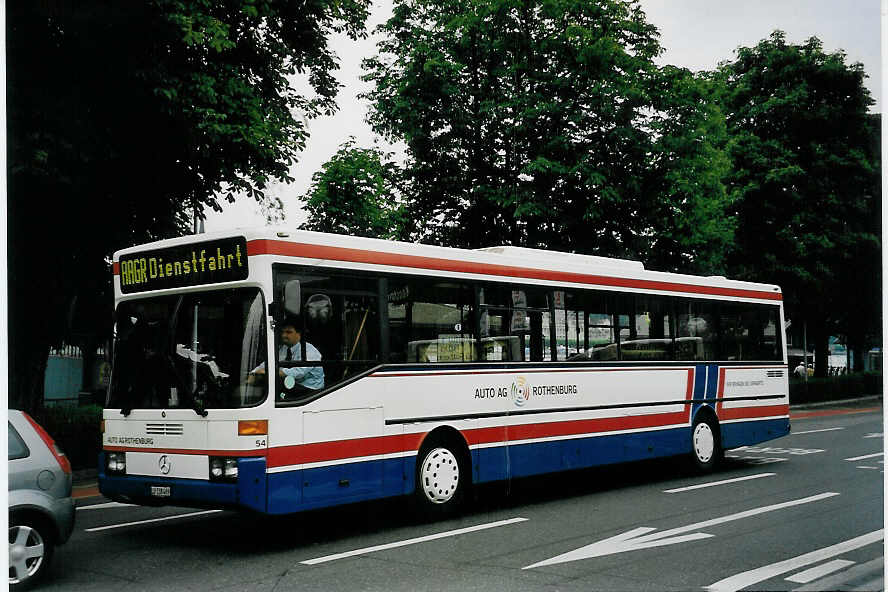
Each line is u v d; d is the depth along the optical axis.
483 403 10.64
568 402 11.81
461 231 24.89
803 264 35.03
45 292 15.75
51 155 13.15
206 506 8.41
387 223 19.39
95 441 15.59
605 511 10.53
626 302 12.99
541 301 11.62
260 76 16.44
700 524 9.51
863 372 40.03
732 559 7.75
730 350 14.95
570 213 23.28
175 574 7.49
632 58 23.30
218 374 8.51
